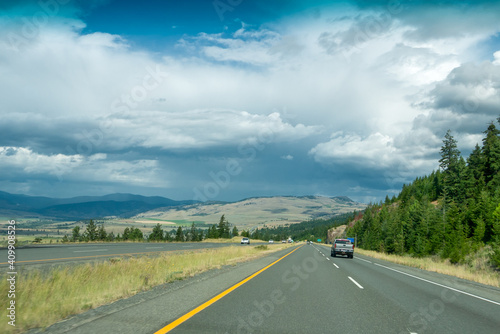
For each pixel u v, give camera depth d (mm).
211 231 124250
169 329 5816
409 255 65375
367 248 107188
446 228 52938
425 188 110625
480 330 6520
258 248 46281
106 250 26984
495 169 76250
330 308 8180
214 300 8625
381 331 6238
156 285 10828
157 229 97938
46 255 20719
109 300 8172
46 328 5602
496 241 31062
